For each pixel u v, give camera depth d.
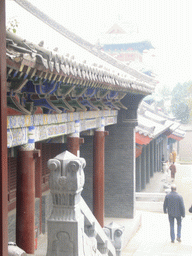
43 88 5.89
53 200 3.31
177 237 12.67
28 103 6.07
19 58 3.36
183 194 24.03
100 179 11.63
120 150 14.35
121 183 14.34
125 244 12.00
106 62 14.22
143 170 22.73
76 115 9.09
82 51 12.88
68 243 3.29
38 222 10.65
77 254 3.28
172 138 41.00
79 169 3.28
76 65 5.20
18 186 6.25
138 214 14.96
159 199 19.33
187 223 15.60
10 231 8.84
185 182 28.62
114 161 14.39
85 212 4.07
